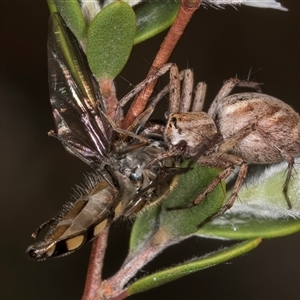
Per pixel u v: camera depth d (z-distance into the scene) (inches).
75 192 4.2
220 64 5.5
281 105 4.6
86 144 4.3
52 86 4.3
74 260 5.4
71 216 4.2
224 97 4.7
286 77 5.5
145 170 4.3
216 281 5.3
